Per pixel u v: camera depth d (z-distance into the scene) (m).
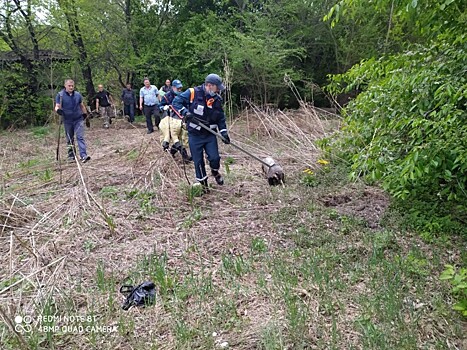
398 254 3.97
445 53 4.02
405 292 3.33
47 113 17.53
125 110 16.27
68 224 4.77
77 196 5.14
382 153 4.11
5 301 3.38
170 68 19.05
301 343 2.79
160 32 19.95
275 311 3.17
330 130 8.65
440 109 3.94
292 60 17.23
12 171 7.77
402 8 4.05
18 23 17.09
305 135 8.04
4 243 4.47
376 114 4.57
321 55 18.17
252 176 6.78
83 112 8.23
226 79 11.02
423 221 4.51
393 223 4.64
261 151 8.15
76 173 6.71
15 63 17.12
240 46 16.05
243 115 10.72
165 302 3.33
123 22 19.19
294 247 4.26
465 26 4.02
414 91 4.04
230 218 5.07
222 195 5.92
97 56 19.00
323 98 17.27
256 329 2.98
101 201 5.49
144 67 19.25
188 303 3.33
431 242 4.17
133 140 10.74
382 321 2.98
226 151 8.39
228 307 3.22
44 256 4.10
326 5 16.55
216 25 17.62
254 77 16.11
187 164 7.55
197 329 2.99
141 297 3.33
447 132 3.69
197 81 19.02
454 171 4.57
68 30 17.84
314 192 5.80
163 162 6.73
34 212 5.24
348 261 3.89
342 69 17.12
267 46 15.64
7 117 17.05
